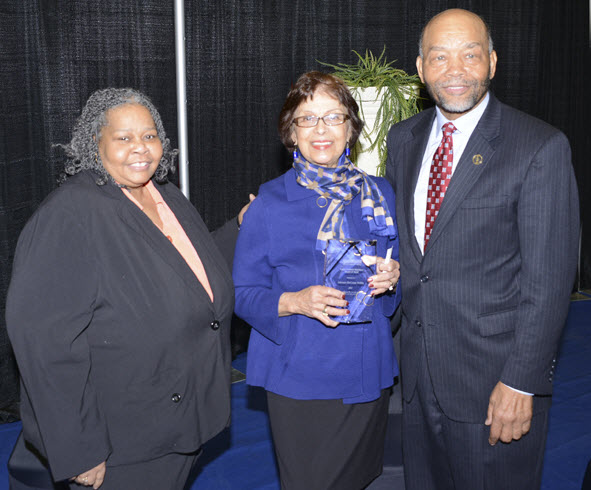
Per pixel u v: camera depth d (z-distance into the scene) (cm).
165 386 174
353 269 183
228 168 429
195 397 179
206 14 404
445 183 194
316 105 187
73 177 176
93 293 165
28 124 358
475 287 190
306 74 190
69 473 162
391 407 261
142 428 173
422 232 200
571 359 419
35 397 160
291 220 191
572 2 523
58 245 161
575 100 538
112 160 173
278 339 194
